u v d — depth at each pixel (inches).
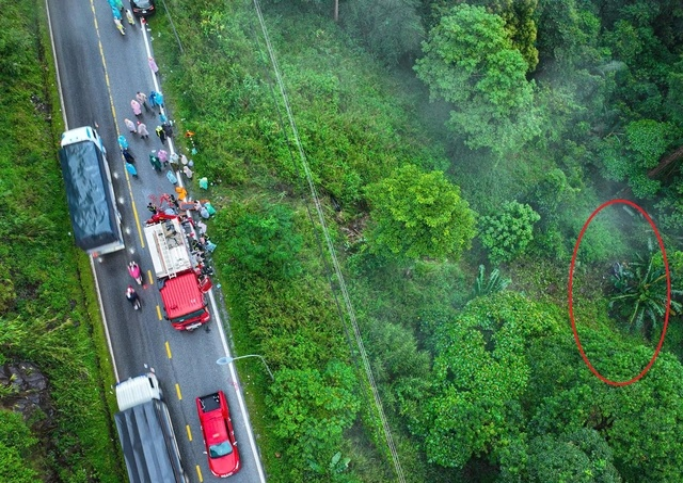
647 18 1727.4
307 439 917.8
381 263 1188.5
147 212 1111.0
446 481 1033.5
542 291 1435.8
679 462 927.7
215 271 1064.8
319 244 1154.0
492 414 1006.4
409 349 1086.4
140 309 1033.5
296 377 961.5
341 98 1386.6
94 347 1006.4
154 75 1246.3
